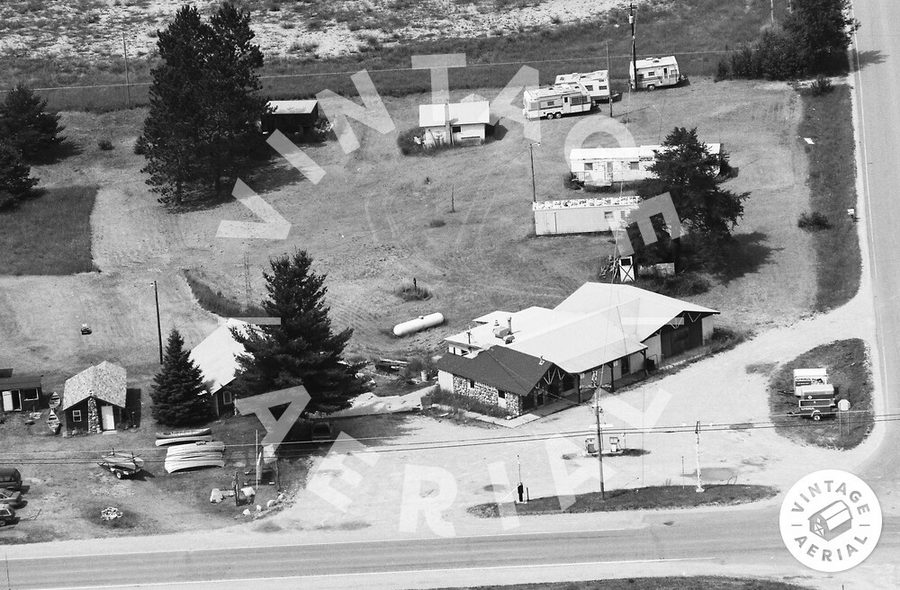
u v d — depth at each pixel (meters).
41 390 96.69
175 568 73.12
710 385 93.81
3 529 78.50
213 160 132.25
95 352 104.44
